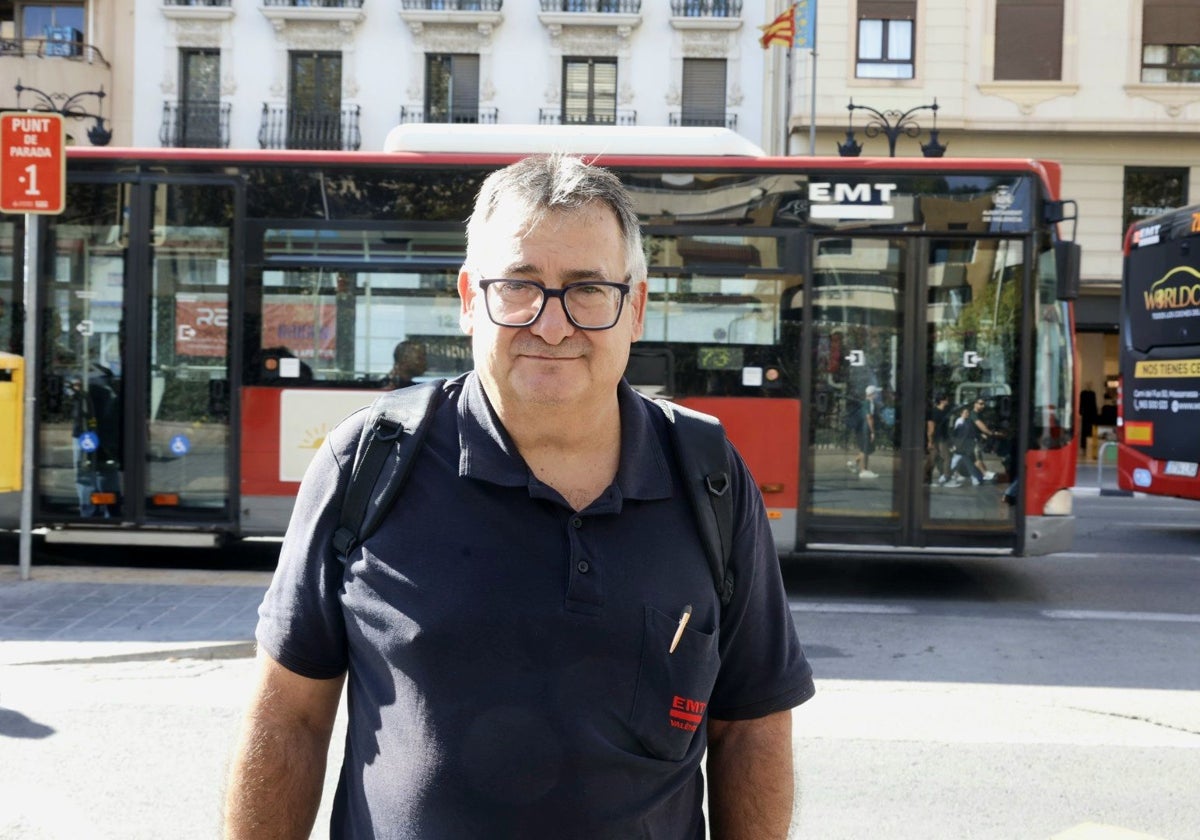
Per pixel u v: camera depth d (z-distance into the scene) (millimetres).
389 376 8938
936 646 7254
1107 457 26203
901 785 4742
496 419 1862
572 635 1763
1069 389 8836
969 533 8781
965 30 26094
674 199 8867
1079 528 13328
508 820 1739
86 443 9102
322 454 1953
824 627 7805
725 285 8844
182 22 28562
